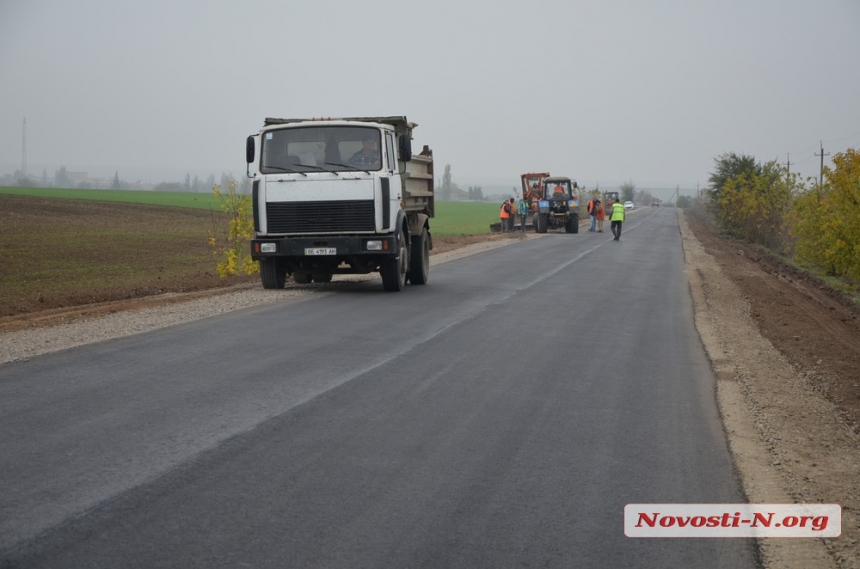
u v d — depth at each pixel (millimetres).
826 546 4988
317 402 7801
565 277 21781
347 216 16922
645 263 27703
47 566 4211
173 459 6000
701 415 7949
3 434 6523
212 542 4566
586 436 7008
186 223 50406
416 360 10000
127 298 18250
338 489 5484
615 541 4824
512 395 8367
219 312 13984
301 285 19500
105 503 5098
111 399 7703
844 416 8648
